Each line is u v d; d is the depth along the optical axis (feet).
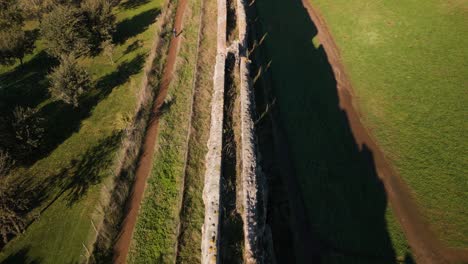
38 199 71.31
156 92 95.66
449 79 89.04
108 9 113.60
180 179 73.56
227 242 57.11
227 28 109.29
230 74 89.45
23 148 77.56
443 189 70.23
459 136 77.36
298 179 76.59
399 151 79.00
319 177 76.43
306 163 79.51
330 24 119.03
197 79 96.73
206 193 64.34
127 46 114.21
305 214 70.33
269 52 112.37
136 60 107.24
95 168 76.54
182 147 80.28
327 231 67.36
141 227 65.41
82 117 89.61
